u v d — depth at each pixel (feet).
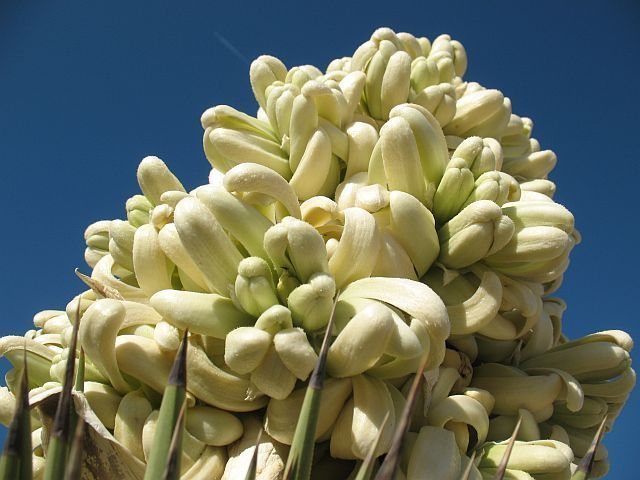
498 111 1.47
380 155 1.18
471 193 1.18
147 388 1.03
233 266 1.00
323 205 1.11
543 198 1.27
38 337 1.21
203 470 0.97
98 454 0.93
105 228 1.36
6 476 0.70
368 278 1.03
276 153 1.28
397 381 1.06
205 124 1.30
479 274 1.16
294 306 0.97
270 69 1.42
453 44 1.70
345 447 0.98
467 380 1.17
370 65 1.42
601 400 1.27
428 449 0.98
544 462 1.05
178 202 1.07
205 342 1.02
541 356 1.28
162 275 1.11
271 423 0.97
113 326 0.98
